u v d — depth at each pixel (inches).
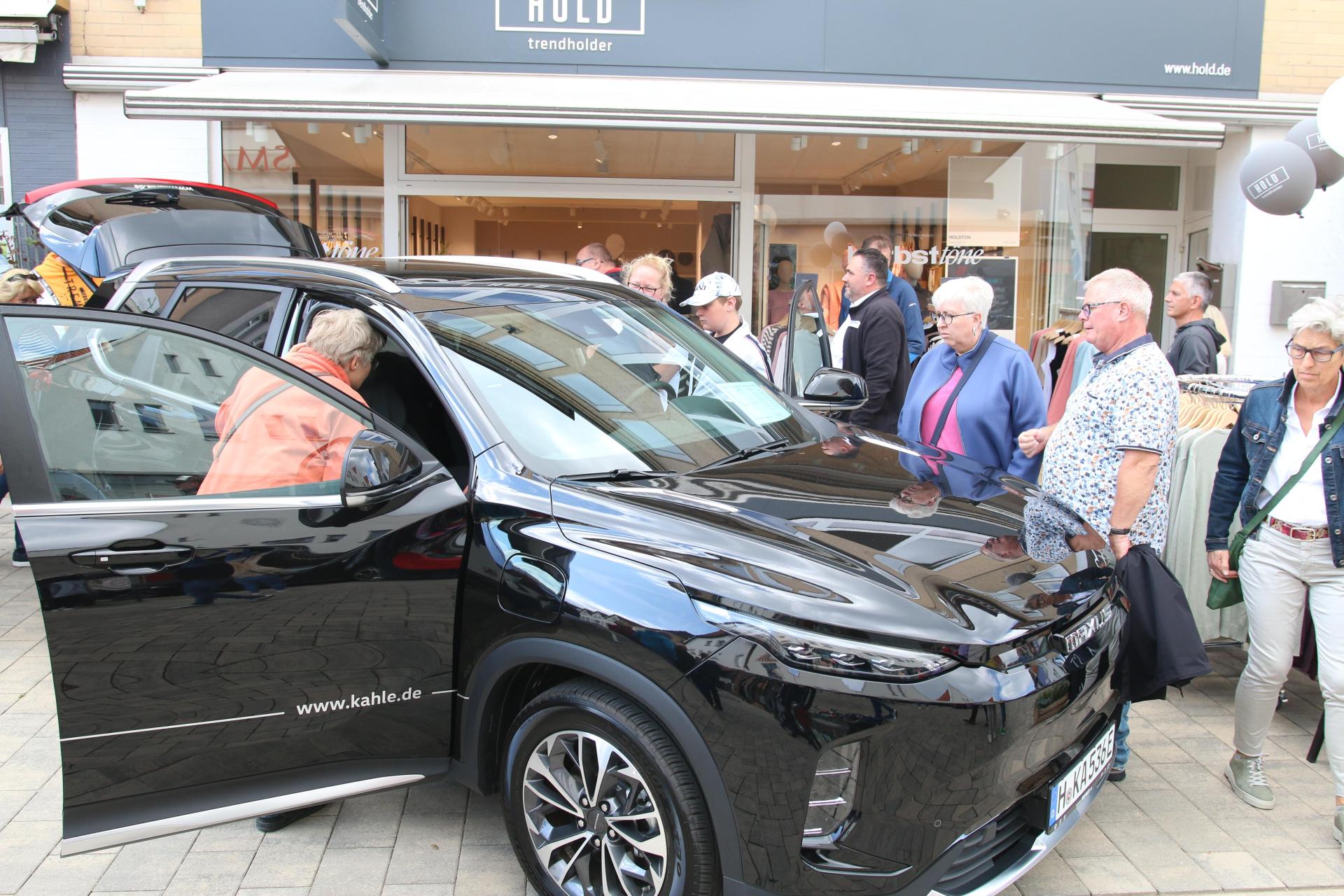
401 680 110.5
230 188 287.7
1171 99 324.5
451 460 123.0
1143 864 120.8
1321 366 123.6
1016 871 96.3
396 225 335.9
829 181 344.8
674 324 156.9
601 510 105.4
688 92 295.4
